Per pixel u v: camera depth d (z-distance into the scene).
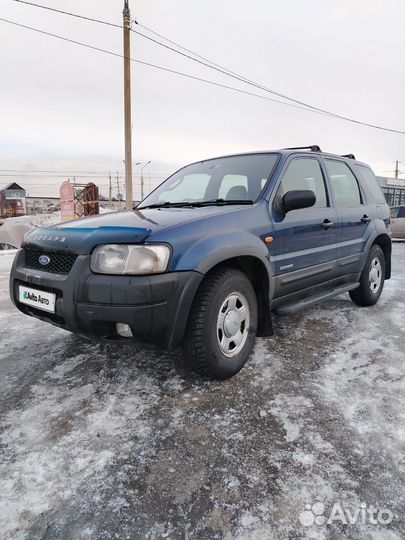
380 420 2.00
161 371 2.58
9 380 2.47
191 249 2.14
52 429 1.93
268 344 3.08
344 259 3.59
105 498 1.49
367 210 4.04
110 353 2.88
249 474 1.62
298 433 1.89
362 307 4.21
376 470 1.63
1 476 1.60
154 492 1.52
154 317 2.01
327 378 2.49
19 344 3.11
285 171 3.00
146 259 2.01
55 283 2.14
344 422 1.99
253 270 2.71
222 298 2.31
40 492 1.52
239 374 2.54
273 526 1.36
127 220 2.36
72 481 1.58
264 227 2.64
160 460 1.71
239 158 3.34
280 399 2.22
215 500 1.48
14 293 2.53
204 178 3.33
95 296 2.01
